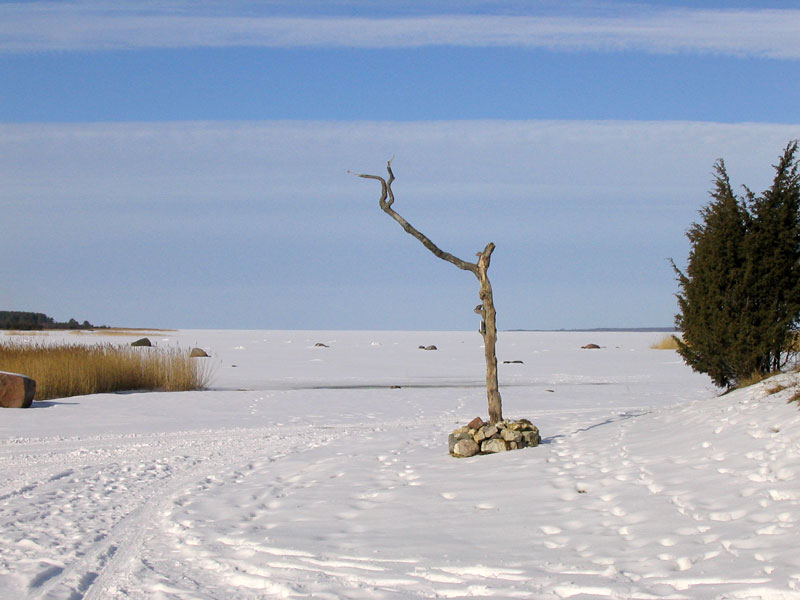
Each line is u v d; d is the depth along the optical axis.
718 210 13.71
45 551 7.27
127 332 109.31
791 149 13.38
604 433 11.98
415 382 29.84
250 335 110.12
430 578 6.20
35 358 23.58
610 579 5.87
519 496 8.59
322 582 6.22
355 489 9.67
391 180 12.03
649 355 51.16
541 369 37.19
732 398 12.05
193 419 17.94
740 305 13.49
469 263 11.98
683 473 8.51
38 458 12.62
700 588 5.50
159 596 6.04
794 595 5.14
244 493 9.72
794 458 8.02
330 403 21.28
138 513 8.80
